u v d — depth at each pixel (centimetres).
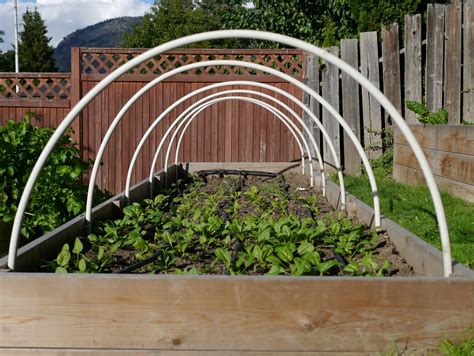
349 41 782
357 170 782
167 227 417
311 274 274
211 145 863
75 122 841
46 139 549
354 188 633
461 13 652
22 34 3950
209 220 399
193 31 2516
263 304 205
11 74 841
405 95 734
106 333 208
